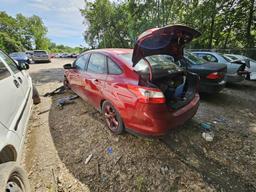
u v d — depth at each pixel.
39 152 2.55
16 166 1.60
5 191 1.35
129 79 2.40
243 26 16.34
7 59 3.15
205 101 4.66
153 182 2.01
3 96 1.96
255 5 14.62
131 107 2.33
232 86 6.56
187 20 15.47
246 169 2.17
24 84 3.21
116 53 2.91
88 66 3.49
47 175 2.13
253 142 2.74
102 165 2.28
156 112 2.14
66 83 5.34
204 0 14.64
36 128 3.25
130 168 2.21
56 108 4.16
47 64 16.08
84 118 3.55
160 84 2.48
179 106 2.45
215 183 1.97
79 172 2.18
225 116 3.71
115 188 1.95
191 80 3.02
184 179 2.03
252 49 10.71
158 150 2.51
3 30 46.72
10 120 1.95
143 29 17.80
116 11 24.19
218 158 2.37
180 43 2.57
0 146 1.54
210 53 6.43
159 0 15.91
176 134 2.89
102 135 2.91
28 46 60.19
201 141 2.73
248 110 4.09
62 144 2.74
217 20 17.08
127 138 2.79
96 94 3.10
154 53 2.40
